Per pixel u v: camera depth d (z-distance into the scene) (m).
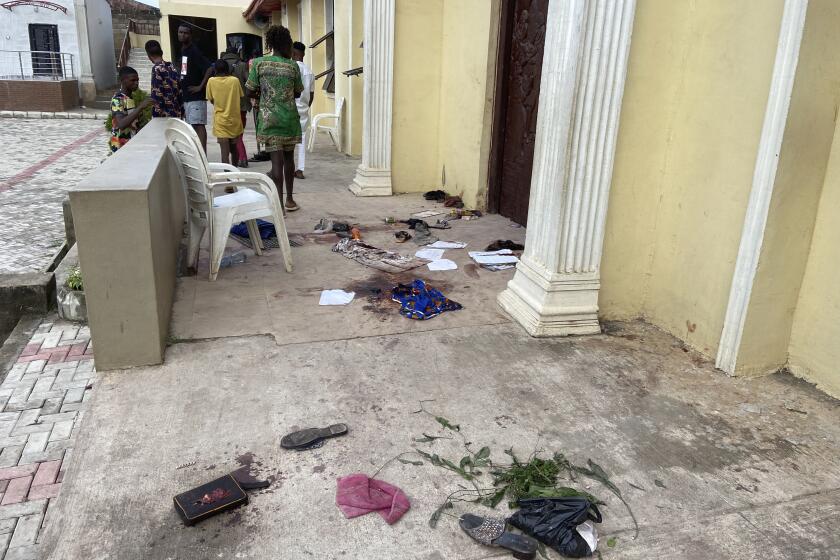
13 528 2.34
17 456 2.79
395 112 7.69
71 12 21.19
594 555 2.14
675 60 3.67
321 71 15.23
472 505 2.36
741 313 3.29
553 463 2.58
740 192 3.31
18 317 4.45
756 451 2.76
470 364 3.46
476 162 6.91
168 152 4.50
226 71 8.23
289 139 6.46
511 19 6.29
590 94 3.47
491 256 5.32
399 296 4.34
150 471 2.50
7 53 21.34
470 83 6.91
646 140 3.79
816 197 3.15
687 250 3.74
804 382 3.35
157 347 3.30
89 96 22.00
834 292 3.15
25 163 10.43
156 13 32.19
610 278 4.02
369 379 3.26
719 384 3.33
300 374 3.29
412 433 2.81
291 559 2.09
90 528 2.19
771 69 3.07
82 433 2.72
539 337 3.81
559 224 3.68
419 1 7.36
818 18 2.81
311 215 6.69
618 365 3.50
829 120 3.02
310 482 2.46
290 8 18.58
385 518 2.28
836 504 2.43
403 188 8.03
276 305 4.19
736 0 3.28
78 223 3.00
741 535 2.25
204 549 2.12
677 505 2.40
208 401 3.01
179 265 4.90
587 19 3.35
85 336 4.13
